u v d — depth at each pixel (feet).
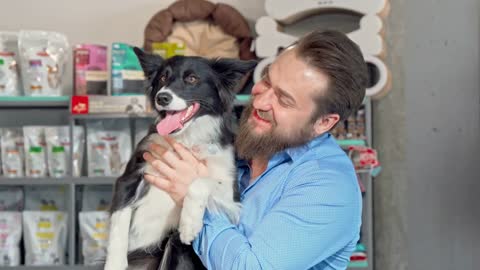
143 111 11.26
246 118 6.23
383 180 12.42
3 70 11.96
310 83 5.64
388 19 12.16
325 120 5.87
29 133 11.91
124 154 12.00
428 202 11.23
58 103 12.05
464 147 10.57
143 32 13.50
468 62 10.53
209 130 6.86
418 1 11.54
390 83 11.84
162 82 7.16
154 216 6.61
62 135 11.82
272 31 11.95
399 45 11.91
